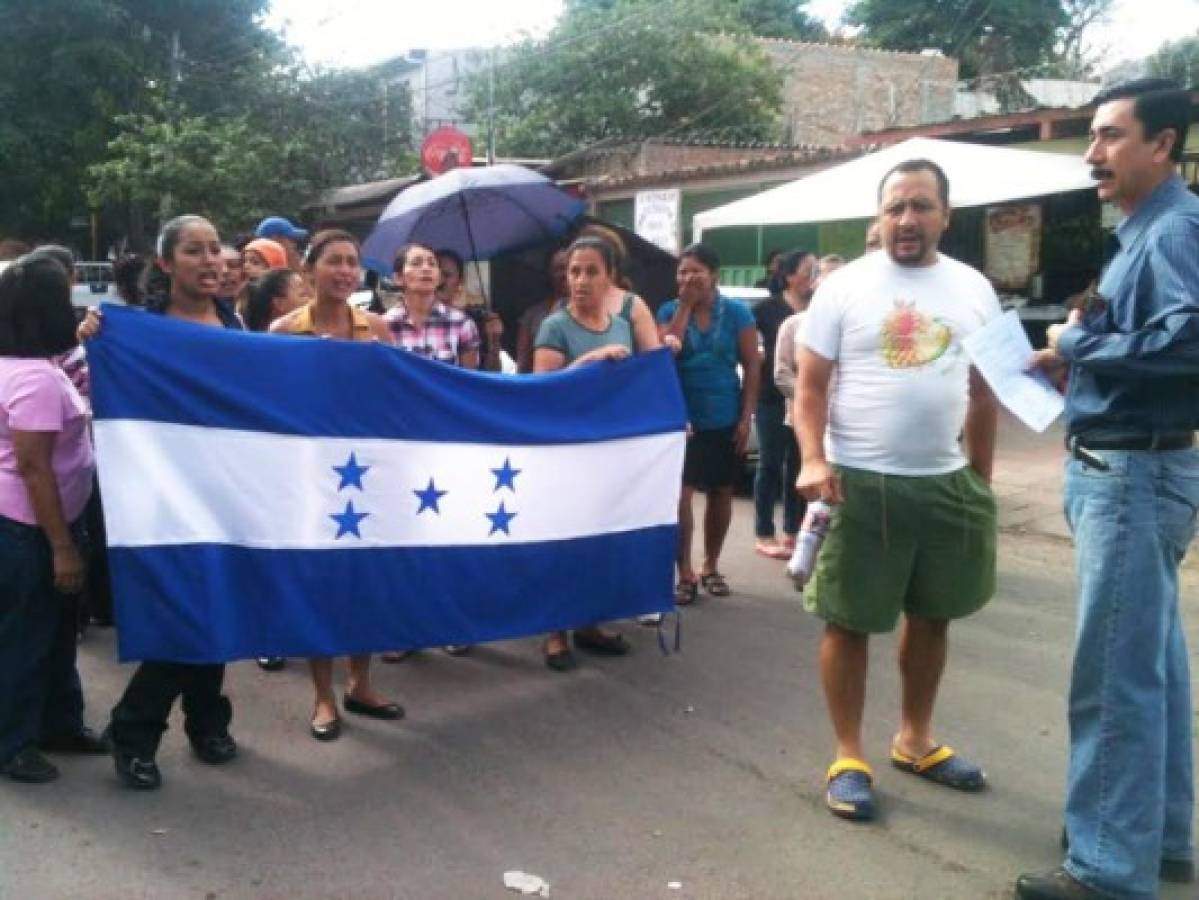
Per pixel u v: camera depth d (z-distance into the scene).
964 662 5.29
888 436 3.66
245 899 3.21
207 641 3.83
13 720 3.86
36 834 3.54
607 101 26.14
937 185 3.61
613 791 3.93
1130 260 3.11
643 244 7.85
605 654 5.37
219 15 25.91
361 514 4.22
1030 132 12.86
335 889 3.27
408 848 3.51
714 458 6.13
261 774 4.03
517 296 7.95
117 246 27.64
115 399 3.71
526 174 7.09
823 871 3.42
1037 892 3.23
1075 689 3.25
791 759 4.21
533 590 4.68
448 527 4.43
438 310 5.63
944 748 4.08
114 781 3.93
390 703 4.60
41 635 3.84
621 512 4.89
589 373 4.78
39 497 3.68
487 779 4.02
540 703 4.76
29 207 25.05
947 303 3.66
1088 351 3.07
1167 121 3.07
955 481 3.72
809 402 3.73
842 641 3.81
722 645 5.51
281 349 4.04
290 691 4.90
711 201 17.94
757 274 15.94
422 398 4.34
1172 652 3.32
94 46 23.80
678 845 3.56
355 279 4.60
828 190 10.52
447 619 4.45
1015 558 7.25
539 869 3.40
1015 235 13.60
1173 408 3.08
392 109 27.02
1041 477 9.53
